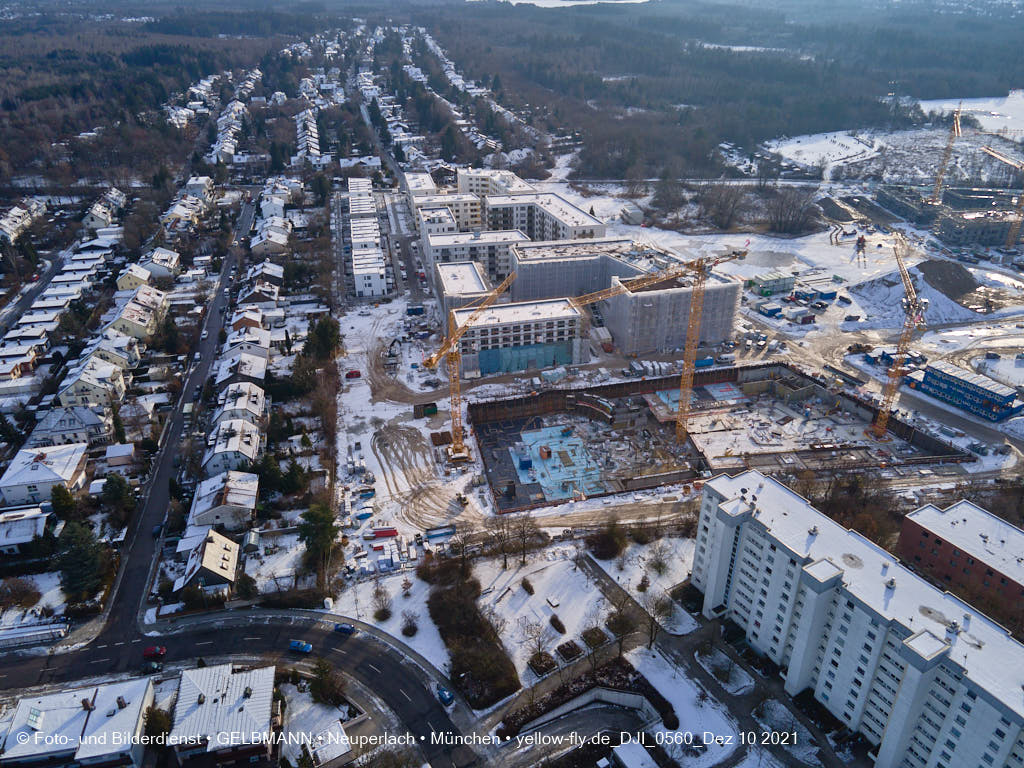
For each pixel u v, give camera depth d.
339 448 184.38
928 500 164.00
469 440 189.38
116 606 136.12
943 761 95.88
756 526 117.31
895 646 98.06
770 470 177.12
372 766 105.94
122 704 107.69
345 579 142.88
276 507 161.25
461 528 156.75
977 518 136.12
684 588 139.00
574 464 180.50
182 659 124.81
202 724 105.69
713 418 199.75
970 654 91.25
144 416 193.50
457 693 118.81
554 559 147.38
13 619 132.12
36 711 106.69
